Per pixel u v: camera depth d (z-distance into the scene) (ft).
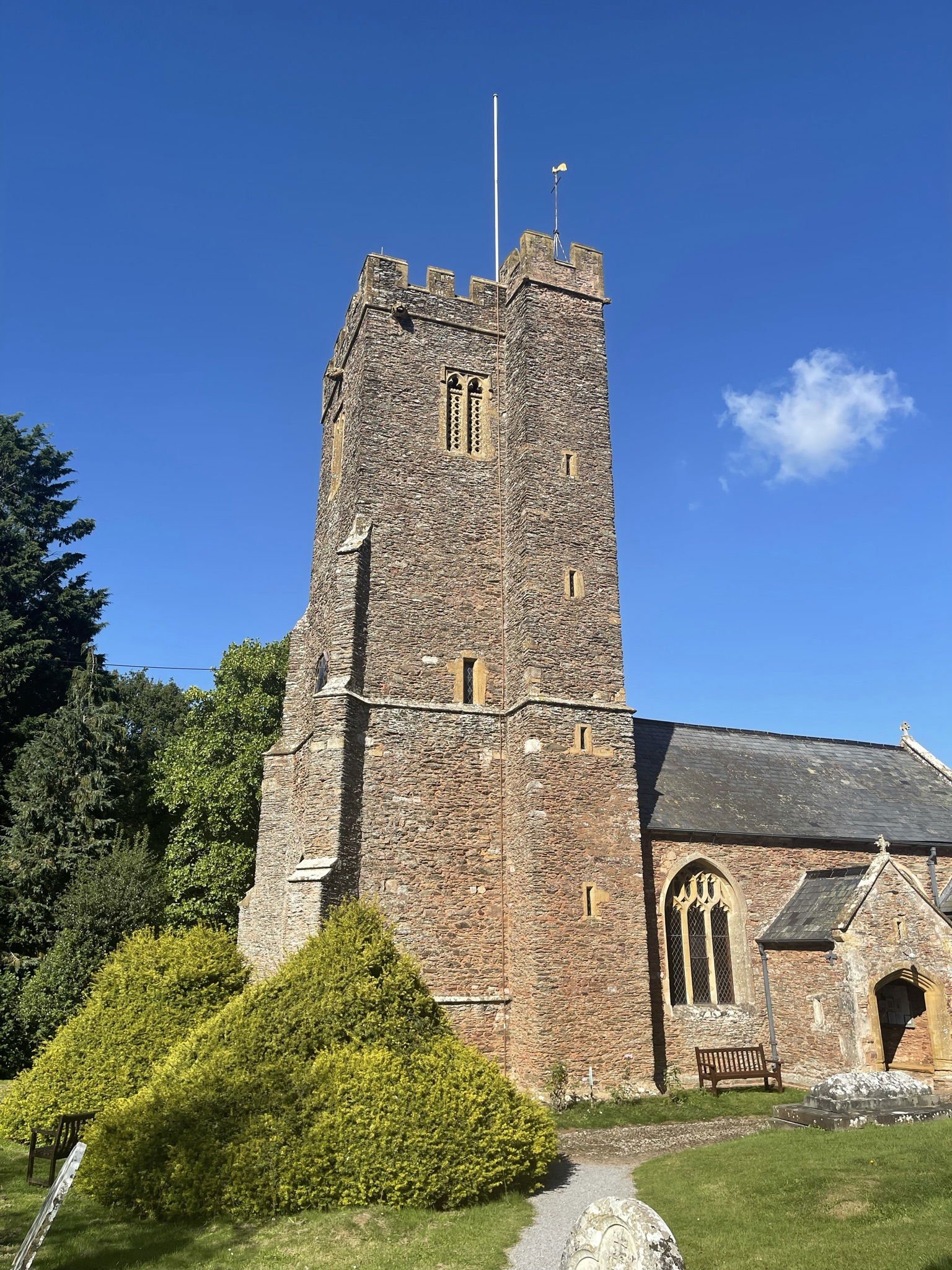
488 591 79.66
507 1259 31.35
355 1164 36.29
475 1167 37.63
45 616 130.21
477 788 72.69
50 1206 25.27
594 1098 62.85
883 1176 36.99
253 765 116.47
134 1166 36.88
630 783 72.64
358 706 70.33
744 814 84.79
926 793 102.63
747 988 77.41
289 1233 33.50
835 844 86.12
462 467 82.58
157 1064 45.14
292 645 93.04
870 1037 67.62
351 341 89.92
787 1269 28.89
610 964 66.85
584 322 86.53
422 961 66.85
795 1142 45.32
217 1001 52.47
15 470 140.36
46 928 93.30
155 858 108.99
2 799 103.45
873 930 70.49
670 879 77.61
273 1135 36.94
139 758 126.31
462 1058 41.65
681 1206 37.09
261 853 84.53
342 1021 41.32
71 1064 49.88
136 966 53.31
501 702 76.43
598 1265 23.44
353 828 67.05
